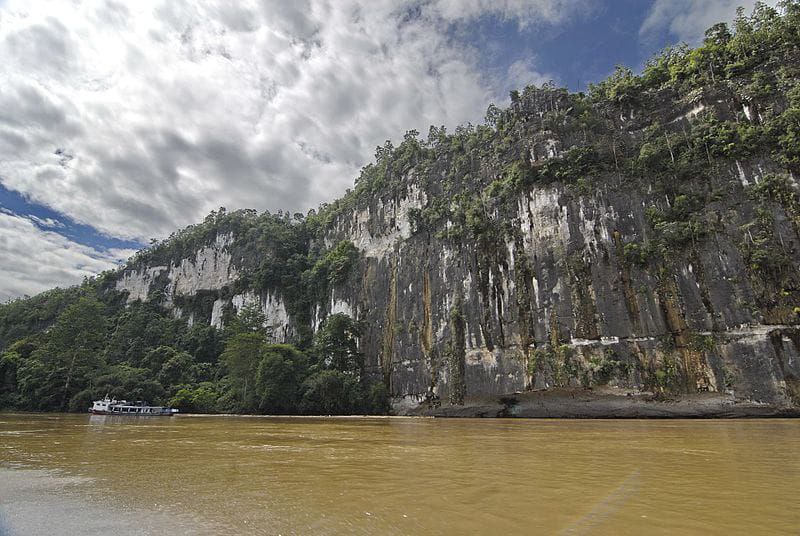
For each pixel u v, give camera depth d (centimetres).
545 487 965
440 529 659
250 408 6197
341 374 6344
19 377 6975
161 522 732
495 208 5950
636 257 4681
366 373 6881
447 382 5672
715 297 4203
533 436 2380
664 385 4184
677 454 1522
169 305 10406
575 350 4731
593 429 2848
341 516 745
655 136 5219
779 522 663
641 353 4394
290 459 1523
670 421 3647
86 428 3017
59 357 6725
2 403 6700
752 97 4712
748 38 5056
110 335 9444
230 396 6644
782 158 4288
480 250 5884
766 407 3712
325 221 9488
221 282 10031
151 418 4981
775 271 4012
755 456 1448
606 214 5041
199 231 11044
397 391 6347
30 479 1127
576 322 4812
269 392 5981
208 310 10012
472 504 813
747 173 4453
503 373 5178
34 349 7675
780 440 1941
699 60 5316
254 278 9344
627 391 4322
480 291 5716
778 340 3838
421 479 1092
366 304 7494
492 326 5462
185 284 10494
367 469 1280
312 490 973
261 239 9900
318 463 1416
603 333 4638
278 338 8581
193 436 2488
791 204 4131
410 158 8019
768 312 3944
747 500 815
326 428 3319
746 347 3938
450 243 6384
